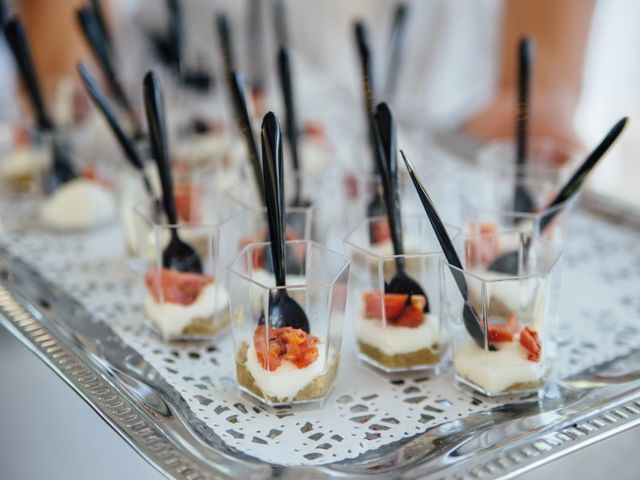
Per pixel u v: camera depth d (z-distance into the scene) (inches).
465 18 83.6
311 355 30.3
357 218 44.1
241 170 45.7
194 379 33.0
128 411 30.1
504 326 30.7
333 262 32.0
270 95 58.9
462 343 31.8
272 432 29.3
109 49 57.0
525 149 43.1
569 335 36.3
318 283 30.3
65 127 55.1
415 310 32.6
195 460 27.2
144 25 78.1
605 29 83.8
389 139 32.1
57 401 32.4
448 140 59.2
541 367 30.9
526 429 28.9
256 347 30.6
